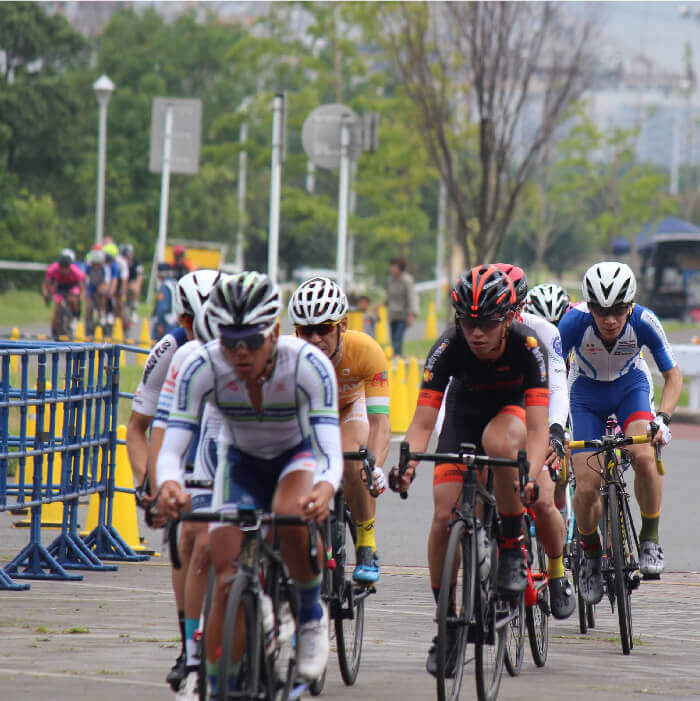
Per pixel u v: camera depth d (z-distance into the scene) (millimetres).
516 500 15961
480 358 15945
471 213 77750
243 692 11789
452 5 71125
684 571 26859
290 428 13117
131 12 185000
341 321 17266
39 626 19469
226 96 181000
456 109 90688
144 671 16375
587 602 20500
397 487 15602
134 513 27953
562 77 73812
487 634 15555
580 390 23156
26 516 32031
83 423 25109
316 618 13547
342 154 52094
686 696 16141
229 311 12172
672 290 134000
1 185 140500
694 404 59688
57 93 152375
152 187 160000
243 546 12289
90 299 76500
